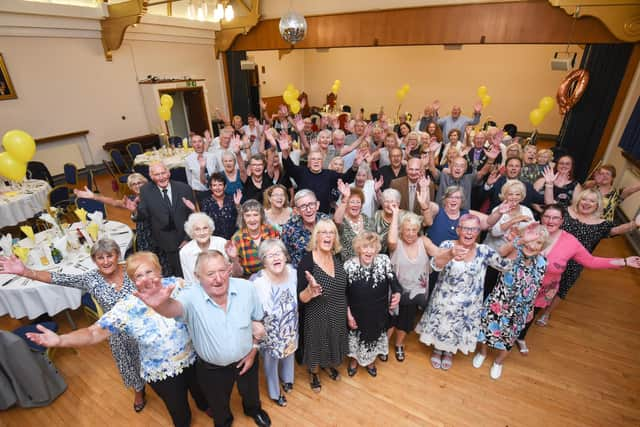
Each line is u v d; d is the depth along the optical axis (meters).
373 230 2.68
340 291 2.10
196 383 2.11
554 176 3.15
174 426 2.24
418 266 2.36
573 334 3.01
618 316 3.22
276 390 2.30
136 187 3.21
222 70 10.01
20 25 6.24
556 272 2.47
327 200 3.32
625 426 2.22
